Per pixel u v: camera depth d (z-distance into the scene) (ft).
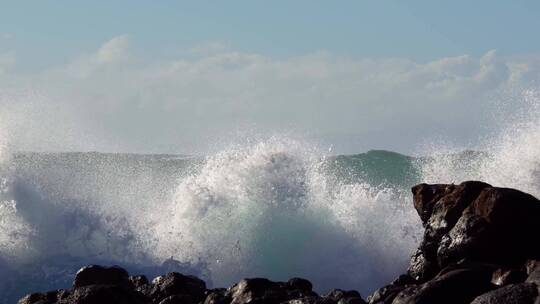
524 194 137.39
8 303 208.85
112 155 322.34
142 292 143.84
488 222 135.85
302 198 240.73
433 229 145.89
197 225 236.43
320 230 232.73
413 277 147.23
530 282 101.86
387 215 235.81
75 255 230.07
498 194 137.08
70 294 130.31
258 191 241.76
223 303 133.80
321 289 223.51
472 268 118.83
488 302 100.12
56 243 230.48
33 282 216.54
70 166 286.05
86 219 238.27
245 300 132.05
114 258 231.30
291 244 231.50
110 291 128.67
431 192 154.30
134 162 325.21
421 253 148.36
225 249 231.50
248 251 230.68
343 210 237.25
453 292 110.32
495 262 134.21
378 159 372.38
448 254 138.62
